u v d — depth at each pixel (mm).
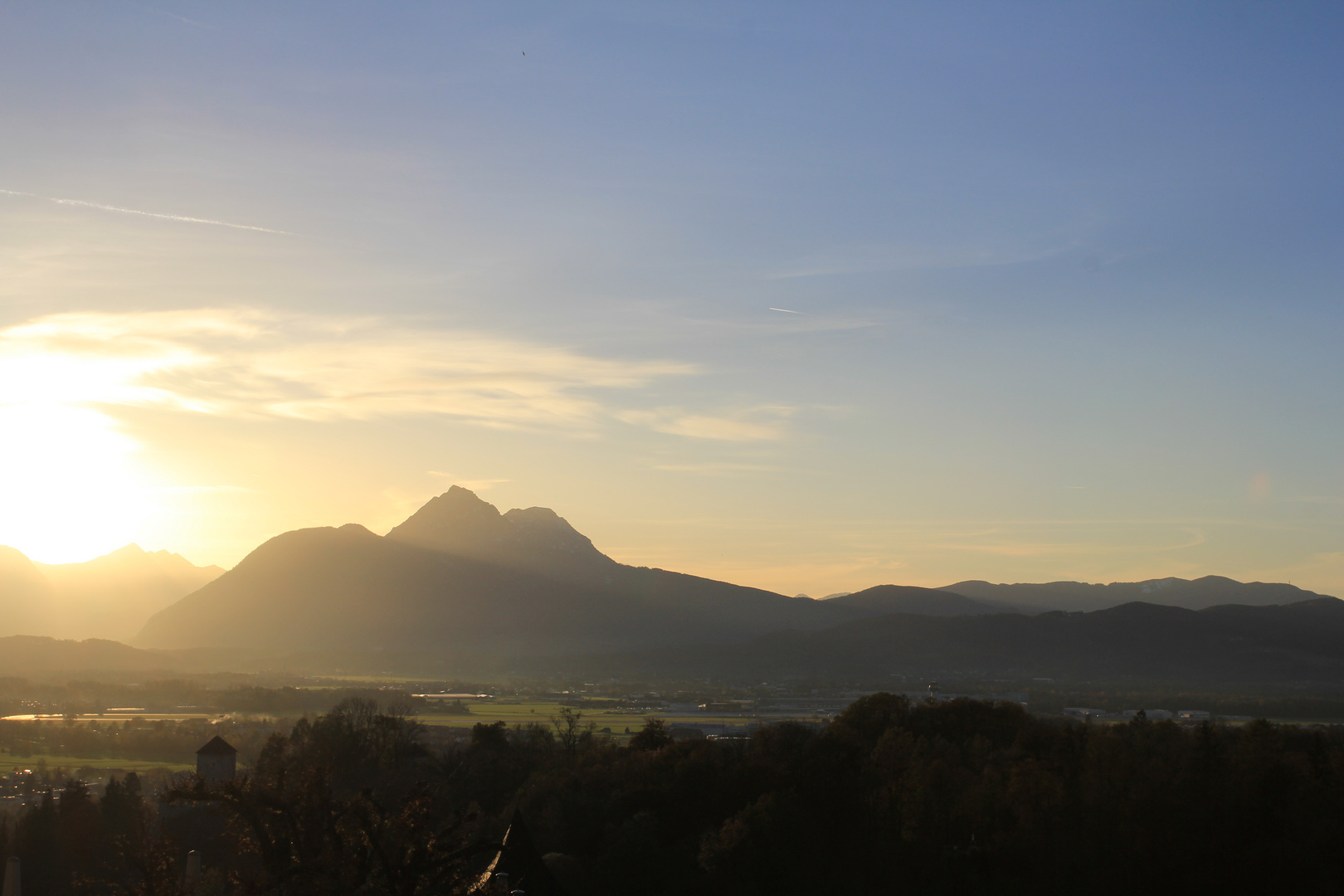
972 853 117625
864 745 150750
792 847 112125
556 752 171375
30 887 112312
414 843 39594
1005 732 171125
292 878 40156
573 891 103000
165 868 53156
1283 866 107938
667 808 125312
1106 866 111312
